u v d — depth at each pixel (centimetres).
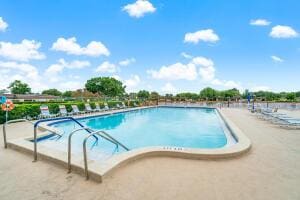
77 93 4866
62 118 554
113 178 346
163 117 1703
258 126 916
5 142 541
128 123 1385
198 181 336
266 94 4078
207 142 873
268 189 311
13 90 6925
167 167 398
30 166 407
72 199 282
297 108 1848
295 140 639
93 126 1260
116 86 5631
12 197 287
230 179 345
